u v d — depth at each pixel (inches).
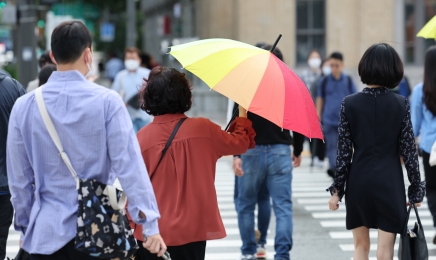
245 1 2277.3
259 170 681.0
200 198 459.8
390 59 522.9
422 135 743.1
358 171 523.5
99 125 370.6
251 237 705.6
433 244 789.9
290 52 2294.5
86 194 365.4
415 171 524.1
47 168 375.2
